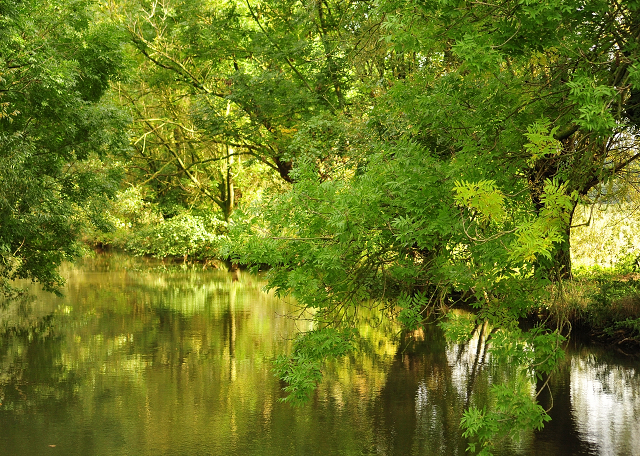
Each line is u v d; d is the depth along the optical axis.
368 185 5.89
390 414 10.30
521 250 4.60
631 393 11.60
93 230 29.78
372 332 18.55
